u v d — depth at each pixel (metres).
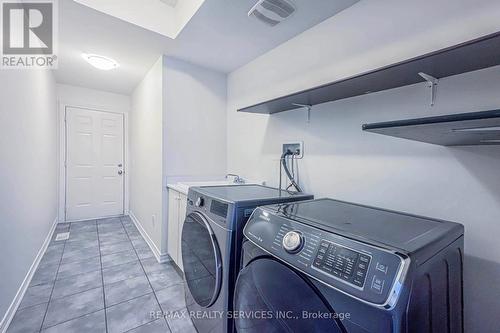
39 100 2.45
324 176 1.68
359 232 0.78
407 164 1.25
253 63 2.44
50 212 3.14
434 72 1.05
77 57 2.63
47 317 1.60
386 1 1.33
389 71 1.05
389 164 1.32
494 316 0.98
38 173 2.43
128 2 1.92
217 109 2.83
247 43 2.11
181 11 1.97
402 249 0.62
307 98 1.55
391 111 1.31
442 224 0.91
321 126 1.71
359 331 0.58
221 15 1.74
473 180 1.04
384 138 1.34
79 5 1.72
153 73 2.76
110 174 4.18
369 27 1.41
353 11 1.50
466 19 1.04
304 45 1.85
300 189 1.84
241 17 1.75
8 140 1.58
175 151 2.55
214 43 2.15
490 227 0.99
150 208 2.89
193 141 2.66
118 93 4.20
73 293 1.88
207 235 1.34
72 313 1.65
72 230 3.40
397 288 0.55
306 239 0.80
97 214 4.08
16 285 1.71
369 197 1.41
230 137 2.81
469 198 1.05
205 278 1.36
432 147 1.16
